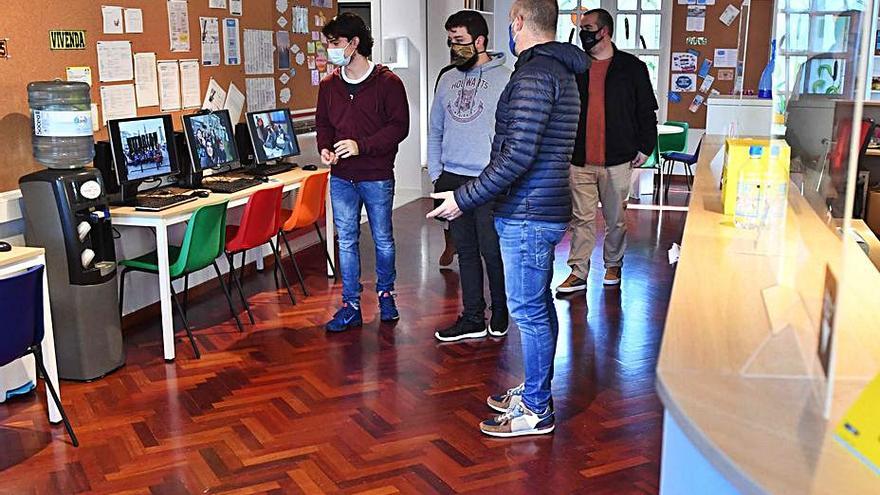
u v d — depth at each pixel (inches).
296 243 268.2
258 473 123.3
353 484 120.0
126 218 169.6
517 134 118.6
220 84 228.1
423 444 132.3
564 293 216.1
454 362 167.9
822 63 77.1
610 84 208.8
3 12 159.3
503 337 182.1
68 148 160.7
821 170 75.7
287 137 239.6
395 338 182.9
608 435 135.1
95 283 158.2
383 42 358.3
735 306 81.7
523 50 124.8
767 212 106.6
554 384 155.8
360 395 151.9
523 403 136.0
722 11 389.1
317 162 272.4
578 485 119.5
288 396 151.7
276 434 136.3
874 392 53.2
